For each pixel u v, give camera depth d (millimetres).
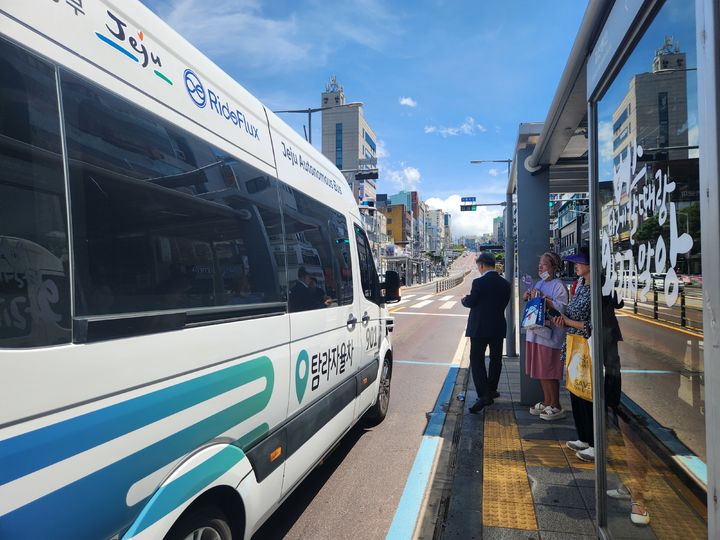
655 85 1929
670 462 2021
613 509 2781
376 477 4145
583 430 4242
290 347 2914
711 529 1399
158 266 1882
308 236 3424
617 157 2504
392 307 23812
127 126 1802
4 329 1286
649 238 2068
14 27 1398
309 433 3143
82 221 1567
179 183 2059
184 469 1897
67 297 1477
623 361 2564
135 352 1689
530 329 5227
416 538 3197
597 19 2521
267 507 2596
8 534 1251
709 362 1388
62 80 1540
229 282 2344
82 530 1460
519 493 3637
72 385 1445
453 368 8898
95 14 1701
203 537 2098
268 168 2918
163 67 2043
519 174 6074
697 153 1534
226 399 2207
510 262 9391
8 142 1354
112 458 1573
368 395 4801
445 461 4457
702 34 1390
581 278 3945
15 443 1277
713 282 1351
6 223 1331
